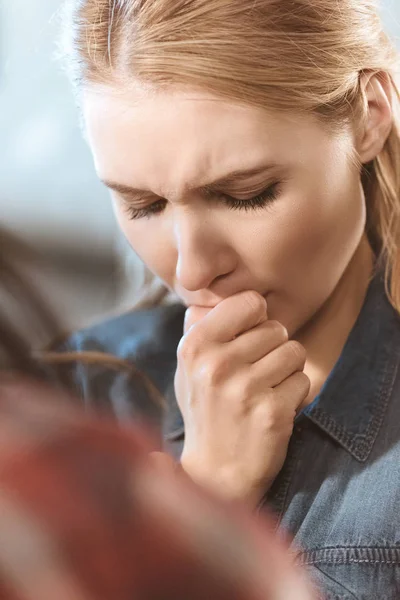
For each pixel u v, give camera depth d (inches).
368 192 39.7
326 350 39.8
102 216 96.5
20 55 100.0
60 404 8.7
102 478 7.1
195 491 7.5
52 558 6.6
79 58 34.0
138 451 7.4
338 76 33.4
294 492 37.5
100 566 6.6
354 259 40.1
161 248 36.1
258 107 31.5
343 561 35.0
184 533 7.0
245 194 33.1
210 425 35.7
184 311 48.6
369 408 37.7
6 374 12.6
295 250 34.6
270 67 31.3
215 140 31.7
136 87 31.8
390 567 34.4
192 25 31.0
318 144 33.4
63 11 37.5
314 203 33.9
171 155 32.2
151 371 48.2
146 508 7.0
